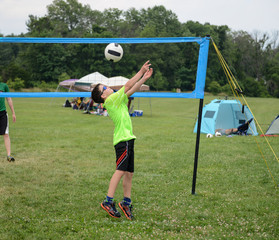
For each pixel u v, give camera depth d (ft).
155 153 26.32
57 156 24.20
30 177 18.19
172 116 69.77
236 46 274.77
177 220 12.32
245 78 247.50
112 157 24.43
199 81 15.34
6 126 21.35
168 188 16.71
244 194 15.90
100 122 50.57
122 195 15.35
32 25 299.99
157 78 239.50
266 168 21.47
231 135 38.45
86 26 329.11
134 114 67.62
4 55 298.35
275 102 124.16
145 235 10.89
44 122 47.98
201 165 22.24
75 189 16.19
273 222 12.12
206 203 14.40
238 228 11.59
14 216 12.38
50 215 12.69
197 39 15.25
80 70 226.38
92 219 12.39
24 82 193.77
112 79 65.92
